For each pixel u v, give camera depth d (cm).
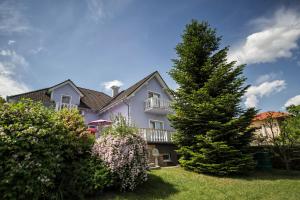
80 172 649
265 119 1544
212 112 1098
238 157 1085
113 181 688
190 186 833
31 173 512
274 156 1502
